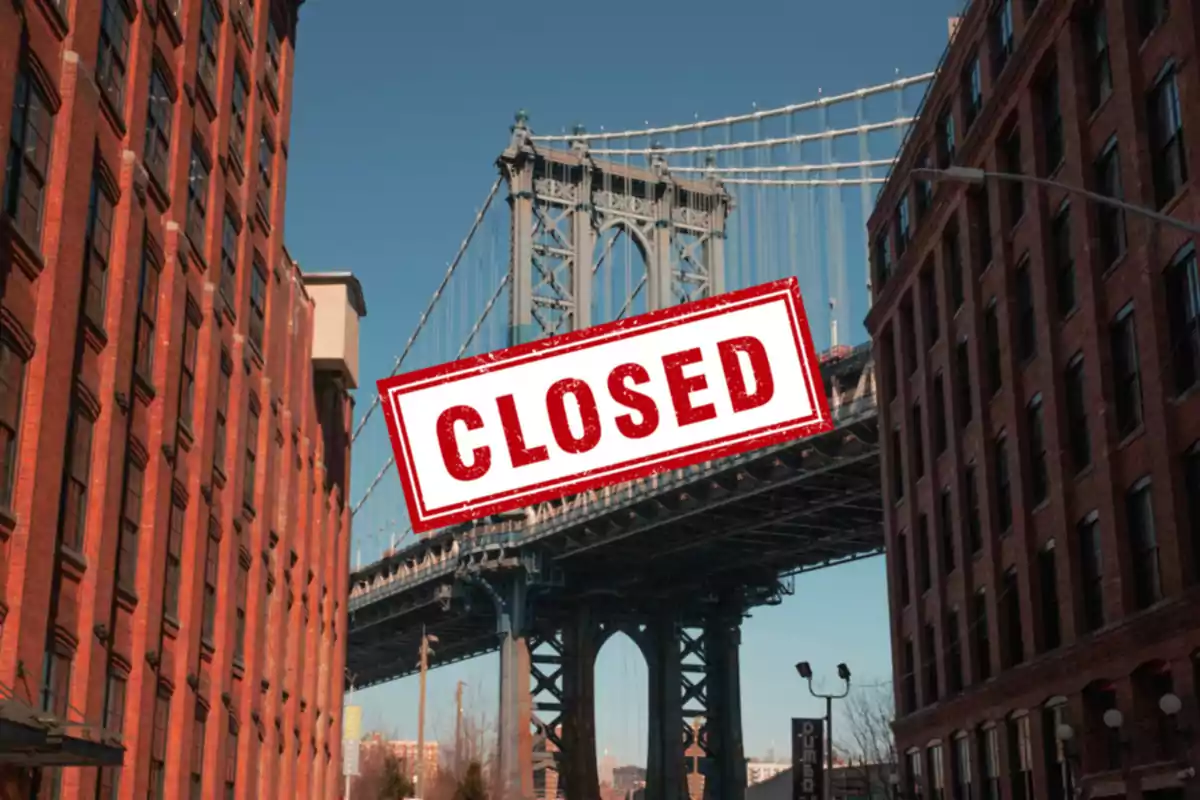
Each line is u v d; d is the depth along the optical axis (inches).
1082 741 1282.0
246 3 1478.8
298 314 1768.0
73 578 914.1
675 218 4608.8
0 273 784.9
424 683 2571.4
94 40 933.2
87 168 906.7
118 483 978.7
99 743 729.6
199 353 1250.0
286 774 1628.9
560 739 4603.8
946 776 1723.7
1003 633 1540.4
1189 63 1101.7
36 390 831.1
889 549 2059.5
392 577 4864.7
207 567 1282.0
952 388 1738.4
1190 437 1103.6
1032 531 1457.9
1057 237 1417.3
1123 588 1208.2
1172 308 1146.7
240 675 1409.9
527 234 4301.2
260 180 1547.7
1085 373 1310.3
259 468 1496.1
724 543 4084.6
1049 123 1441.9
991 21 1628.9
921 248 1875.0
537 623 4719.5
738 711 4776.1
